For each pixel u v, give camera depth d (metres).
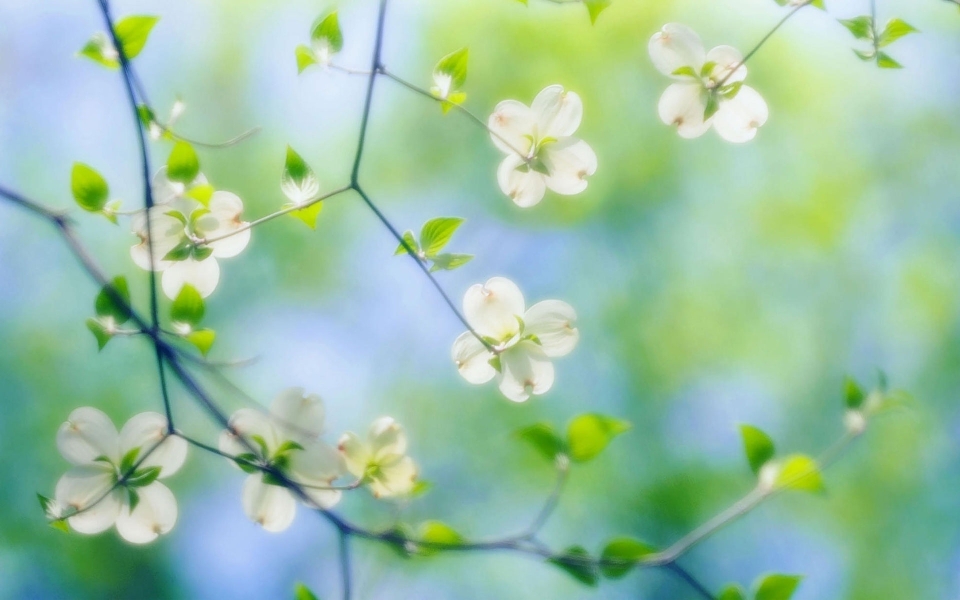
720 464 4.66
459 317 2.54
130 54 2.56
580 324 4.84
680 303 4.94
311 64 2.60
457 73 2.58
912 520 4.49
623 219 4.99
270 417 2.52
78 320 4.23
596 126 5.03
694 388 4.83
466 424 4.49
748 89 2.59
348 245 4.73
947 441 4.64
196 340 2.54
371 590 2.58
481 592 3.95
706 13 5.04
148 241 2.55
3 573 3.95
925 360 4.82
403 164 4.88
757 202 5.07
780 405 4.85
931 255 4.93
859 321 4.93
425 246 2.55
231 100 4.77
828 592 4.38
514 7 5.00
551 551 2.50
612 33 5.05
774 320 4.94
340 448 2.52
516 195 2.58
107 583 4.02
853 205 5.05
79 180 2.55
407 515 2.60
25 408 4.15
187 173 2.57
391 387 4.57
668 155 5.05
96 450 2.53
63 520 2.53
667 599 4.17
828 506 4.48
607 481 4.48
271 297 4.57
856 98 5.09
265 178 4.73
